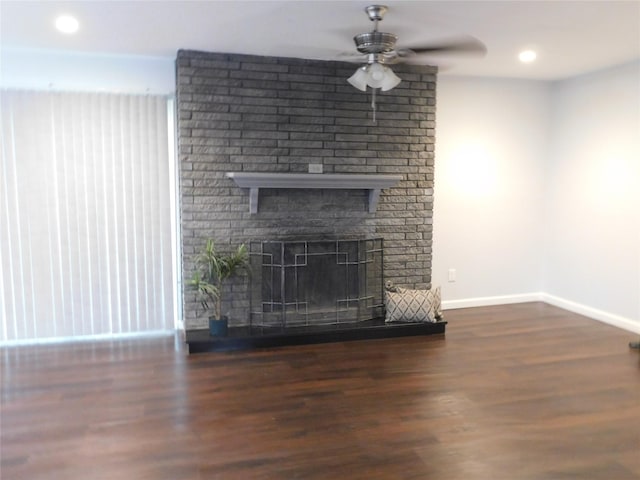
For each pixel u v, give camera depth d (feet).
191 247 13.76
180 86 13.21
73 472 7.76
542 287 18.07
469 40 12.09
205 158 13.61
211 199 13.76
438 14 10.13
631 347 13.38
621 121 14.93
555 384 11.03
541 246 18.07
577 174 16.61
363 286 14.98
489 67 15.12
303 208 14.52
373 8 9.71
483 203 17.22
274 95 13.92
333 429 9.06
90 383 11.05
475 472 7.77
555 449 8.41
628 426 9.16
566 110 16.96
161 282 14.47
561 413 9.68
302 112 14.17
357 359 12.57
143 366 12.05
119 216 13.96
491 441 8.66
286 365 12.16
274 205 14.28
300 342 13.69
